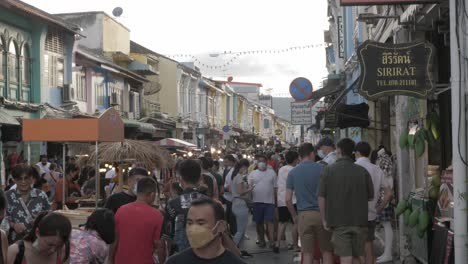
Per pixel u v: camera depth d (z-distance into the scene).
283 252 13.20
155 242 6.75
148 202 6.91
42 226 5.00
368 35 17.61
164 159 15.20
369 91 8.91
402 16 10.41
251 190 13.21
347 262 8.07
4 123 19.58
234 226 12.73
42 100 23.95
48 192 17.38
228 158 14.81
